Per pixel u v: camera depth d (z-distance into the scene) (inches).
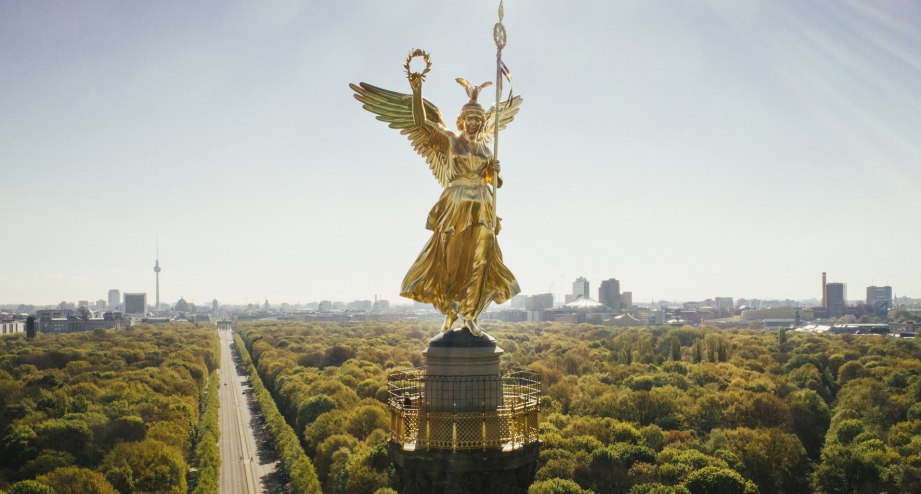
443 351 1183.6
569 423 5388.8
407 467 1149.1
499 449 1131.3
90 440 5162.4
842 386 7445.9
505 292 1336.1
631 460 4411.9
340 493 4414.4
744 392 6112.2
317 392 6934.1
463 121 1339.8
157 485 4670.3
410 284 1316.4
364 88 1359.5
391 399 1254.3
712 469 4057.6
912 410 5634.8
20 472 4591.5
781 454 4694.9
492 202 1304.1
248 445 6870.1
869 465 4365.2
